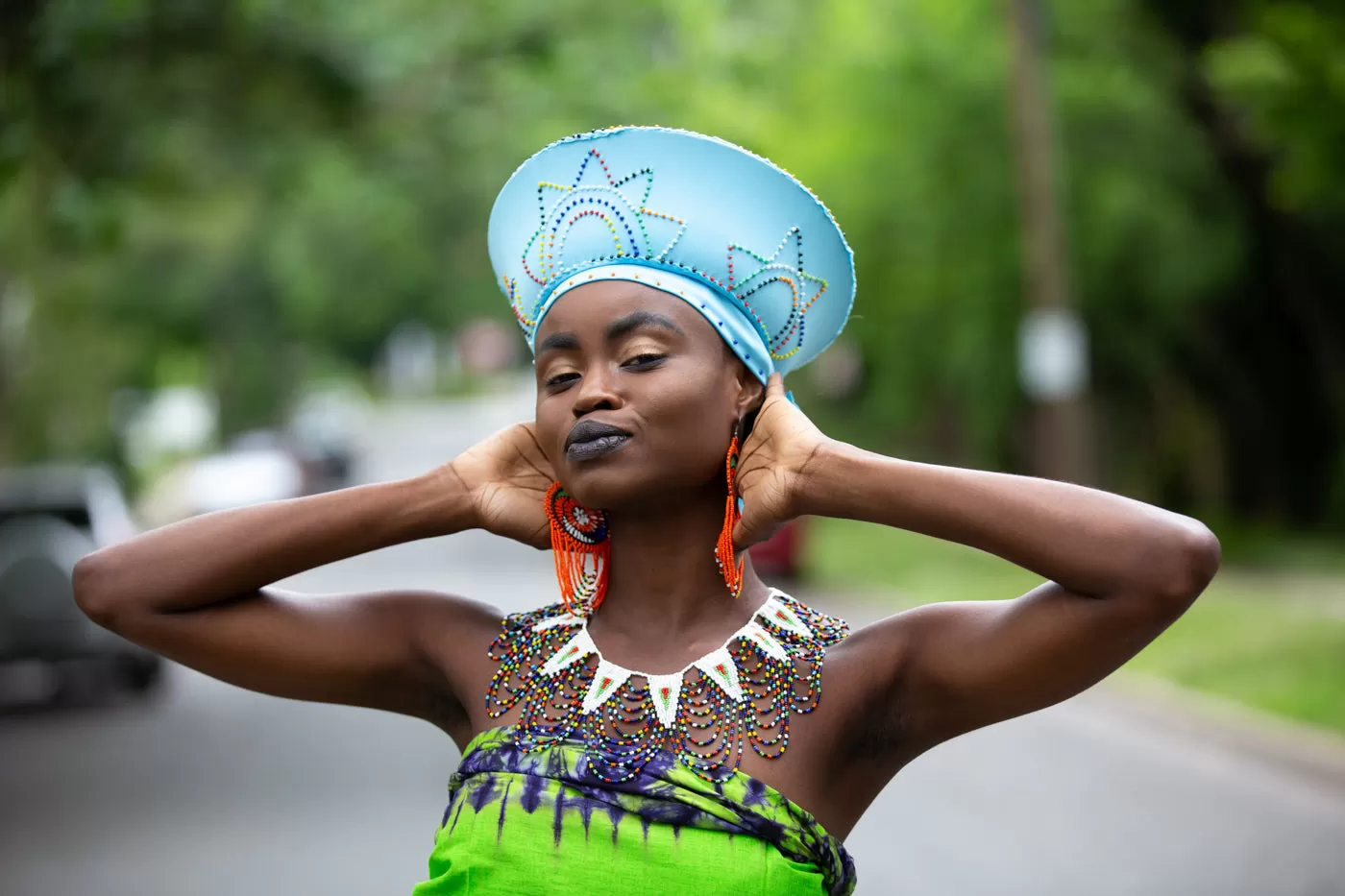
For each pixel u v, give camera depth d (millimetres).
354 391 99312
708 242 3053
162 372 65375
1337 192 15336
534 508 3191
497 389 100750
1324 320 25953
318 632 3215
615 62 22156
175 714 16344
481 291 73312
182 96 15891
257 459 39031
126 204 15633
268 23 15227
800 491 2967
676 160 3020
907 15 25234
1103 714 14109
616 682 2975
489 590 24797
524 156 22344
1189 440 28156
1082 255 23938
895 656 3029
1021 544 2871
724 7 30688
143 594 3158
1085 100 23531
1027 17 21281
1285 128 14258
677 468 2969
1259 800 10812
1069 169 23688
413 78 19500
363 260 60844
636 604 3084
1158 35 24203
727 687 2951
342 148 19812
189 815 11070
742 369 3111
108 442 49312
